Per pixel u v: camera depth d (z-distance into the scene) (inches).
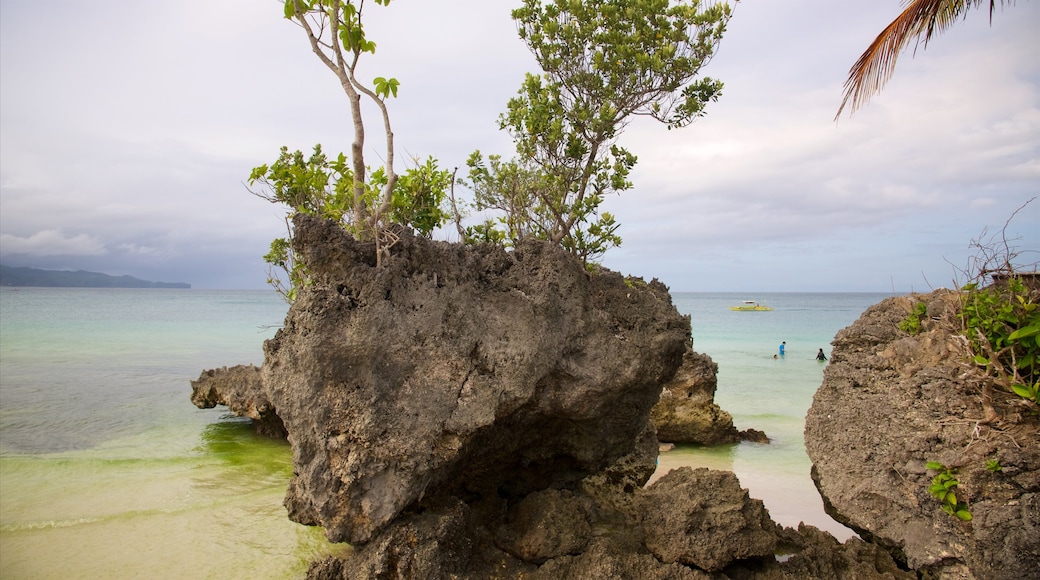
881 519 250.7
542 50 341.4
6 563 306.7
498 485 296.0
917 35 345.1
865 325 288.0
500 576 247.9
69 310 2652.6
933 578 241.9
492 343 250.1
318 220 241.6
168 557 315.9
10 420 642.2
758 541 242.8
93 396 761.0
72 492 419.2
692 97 337.7
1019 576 207.3
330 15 236.5
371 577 227.6
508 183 361.1
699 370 566.3
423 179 312.7
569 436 289.3
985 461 218.2
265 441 571.5
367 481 229.5
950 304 263.0
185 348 1280.8
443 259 255.8
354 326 232.2
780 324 2432.3
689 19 335.6
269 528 355.6
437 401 235.6
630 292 295.7
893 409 254.8
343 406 230.8
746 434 597.0
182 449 541.3
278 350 243.9
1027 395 216.8
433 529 234.1
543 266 269.4
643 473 336.2
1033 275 245.8
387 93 247.0
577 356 267.0
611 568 236.7
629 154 340.2
